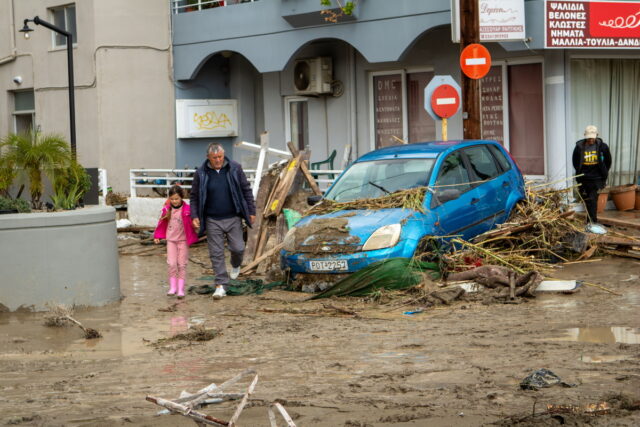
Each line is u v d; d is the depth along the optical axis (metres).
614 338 7.55
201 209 11.05
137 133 22.39
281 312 9.81
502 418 5.11
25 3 23.81
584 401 5.41
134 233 18.16
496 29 15.95
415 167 11.61
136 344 8.50
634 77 18.22
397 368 6.76
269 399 5.87
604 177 15.18
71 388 6.66
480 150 12.38
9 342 8.80
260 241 13.44
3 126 25.00
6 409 6.02
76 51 22.53
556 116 16.98
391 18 18.25
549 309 9.15
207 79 23.14
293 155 13.97
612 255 12.55
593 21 16.31
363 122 20.61
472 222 11.52
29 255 10.49
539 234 11.92
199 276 12.98
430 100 13.65
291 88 21.84
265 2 20.47
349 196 11.71
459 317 8.97
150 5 22.39
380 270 10.28
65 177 12.26
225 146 23.61
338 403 5.68
